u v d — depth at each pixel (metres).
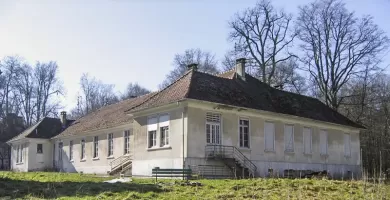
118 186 16.80
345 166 39.31
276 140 32.91
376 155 49.19
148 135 30.06
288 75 51.12
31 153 46.81
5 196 13.91
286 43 47.66
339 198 15.23
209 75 32.25
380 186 15.35
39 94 64.94
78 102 78.44
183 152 26.75
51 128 49.66
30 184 16.64
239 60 35.72
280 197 15.09
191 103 27.44
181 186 17.72
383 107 50.97
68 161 44.31
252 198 14.71
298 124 35.31
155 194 15.27
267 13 47.88
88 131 40.69
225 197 14.91
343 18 45.19
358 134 42.12
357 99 50.28
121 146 36.25
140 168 30.22
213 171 27.61
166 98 28.97
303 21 55.16
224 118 29.28
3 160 61.22
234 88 32.50
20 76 63.34
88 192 15.10
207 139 28.02
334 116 40.38
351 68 45.34
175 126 27.86
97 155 39.59
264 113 32.06
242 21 48.72
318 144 36.91
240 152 29.45
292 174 32.22
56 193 14.80
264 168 31.34
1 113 62.06
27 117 63.72
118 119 37.81
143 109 29.91
